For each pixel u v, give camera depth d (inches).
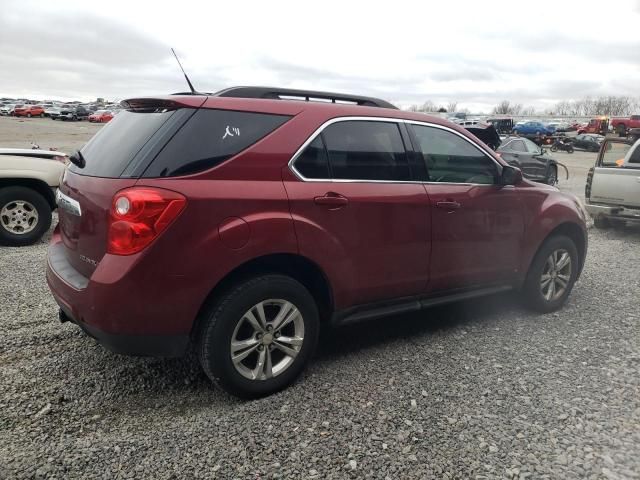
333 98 147.0
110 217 111.3
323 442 110.7
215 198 114.4
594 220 370.9
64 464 101.7
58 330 164.6
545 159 625.6
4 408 120.8
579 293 218.4
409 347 160.1
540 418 121.0
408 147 150.3
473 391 133.0
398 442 111.1
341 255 134.3
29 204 272.7
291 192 125.1
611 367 148.1
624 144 349.4
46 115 2559.1
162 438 111.0
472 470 102.8
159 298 111.5
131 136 122.3
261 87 135.3
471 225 161.8
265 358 127.3
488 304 202.4
